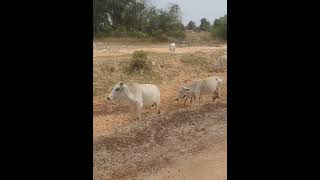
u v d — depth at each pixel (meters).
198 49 30.52
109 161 7.29
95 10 38.44
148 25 42.53
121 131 9.02
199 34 45.69
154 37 40.75
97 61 21.22
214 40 42.91
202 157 7.45
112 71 20.69
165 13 43.78
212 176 6.65
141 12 42.94
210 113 10.38
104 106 15.52
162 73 22.03
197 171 6.89
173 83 21.03
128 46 34.16
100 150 7.77
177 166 7.09
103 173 6.81
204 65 23.97
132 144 8.11
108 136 8.65
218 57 25.00
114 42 36.88
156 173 6.87
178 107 15.34
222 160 7.26
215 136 8.54
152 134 8.70
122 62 21.56
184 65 23.41
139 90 12.82
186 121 9.54
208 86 15.48
